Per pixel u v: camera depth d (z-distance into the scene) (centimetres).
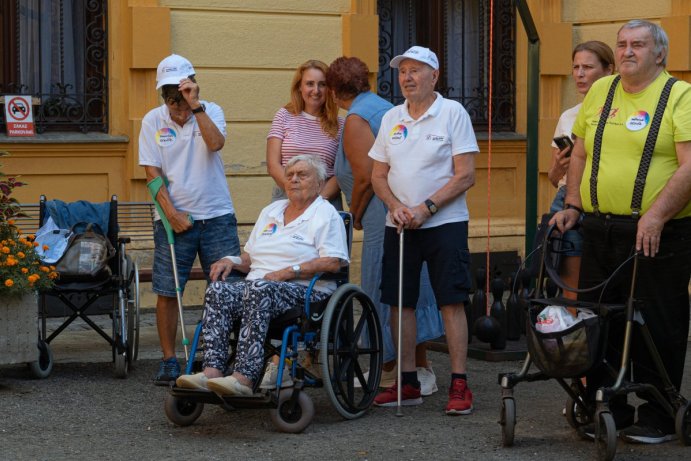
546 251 635
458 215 705
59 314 848
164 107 779
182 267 775
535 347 607
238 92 1130
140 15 1083
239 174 1134
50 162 1073
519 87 1277
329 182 784
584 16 1270
